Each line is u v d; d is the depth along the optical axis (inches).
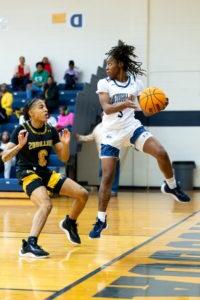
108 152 223.5
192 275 174.2
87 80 657.6
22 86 653.9
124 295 148.9
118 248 229.1
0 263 197.2
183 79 635.5
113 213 371.6
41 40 668.7
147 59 641.0
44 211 212.1
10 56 677.3
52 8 664.4
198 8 629.9
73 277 172.6
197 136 633.6
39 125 215.6
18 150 205.2
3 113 601.3
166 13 637.3
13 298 146.3
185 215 357.4
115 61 219.1
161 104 208.1
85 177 650.8
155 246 232.8
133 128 220.8
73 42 660.7
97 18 653.3
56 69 666.2
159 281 165.8
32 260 203.0
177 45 636.1
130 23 644.1
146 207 416.2
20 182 219.1
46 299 144.6
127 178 649.0
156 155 216.1
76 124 520.7
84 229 290.4
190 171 620.1
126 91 219.8
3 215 361.7
